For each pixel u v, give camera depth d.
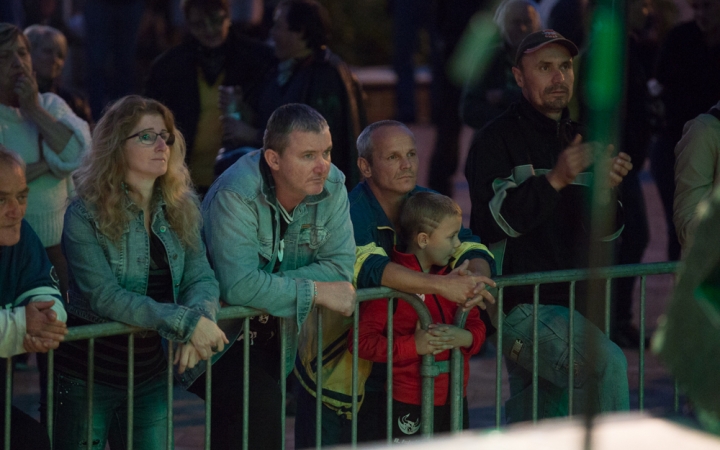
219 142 20.50
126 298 10.91
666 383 19.34
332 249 12.38
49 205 16.55
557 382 13.61
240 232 11.71
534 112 14.04
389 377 12.18
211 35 20.14
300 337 12.69
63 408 11.38
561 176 13.24
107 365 11.35
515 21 19.62
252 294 11.54
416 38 45.94
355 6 55.94
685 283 5.67
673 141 21.03
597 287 5.32
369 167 13.25
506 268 14.06
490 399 18.73
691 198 13.73
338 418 13.01
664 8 23.36
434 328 12.28
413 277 12.17
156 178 11.41
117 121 11.02
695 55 20.38
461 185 36.56
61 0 36.19
